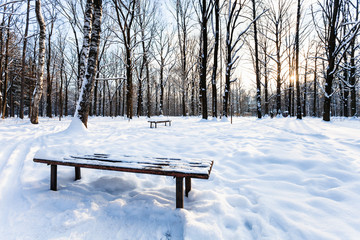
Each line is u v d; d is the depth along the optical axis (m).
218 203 2.29
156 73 33.47
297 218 1.96
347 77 18.56
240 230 1.85
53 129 7.88
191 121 14.91
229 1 14.85
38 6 9.48
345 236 1.65
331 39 11.78
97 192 2.67
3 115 15.11
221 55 21.20
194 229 1.79
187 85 29.91
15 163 3.65
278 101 20.53
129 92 17.20
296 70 15.57
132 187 2.93
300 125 9.90
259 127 9.44
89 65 7.16
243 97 60.59
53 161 2.60
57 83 33.25
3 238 1.75
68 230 1.89
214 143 5.58
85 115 7.15
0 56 15.02
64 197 2.49
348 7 14.02
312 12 13.32
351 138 5.58
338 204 2.18
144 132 7.99
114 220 2.06
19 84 28.30
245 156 4.11
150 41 22.45
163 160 2.57
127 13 14.65
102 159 2.59
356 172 3.01
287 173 3.15
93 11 7.27
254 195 2.53
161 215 2.10
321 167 3.27
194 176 1.98
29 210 2.21
